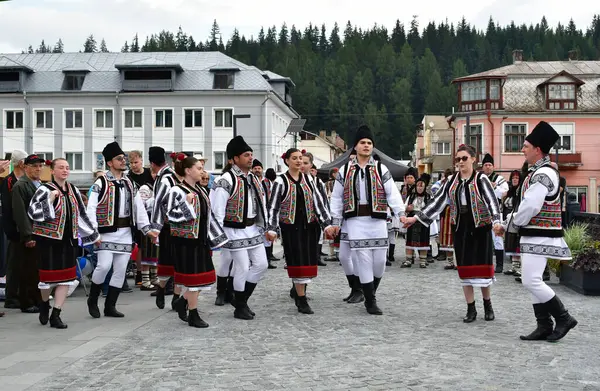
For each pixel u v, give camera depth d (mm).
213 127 50219
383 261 8984
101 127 50594
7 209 8977
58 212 7918
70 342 7102
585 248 10703
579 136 44438
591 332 7457
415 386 5262
